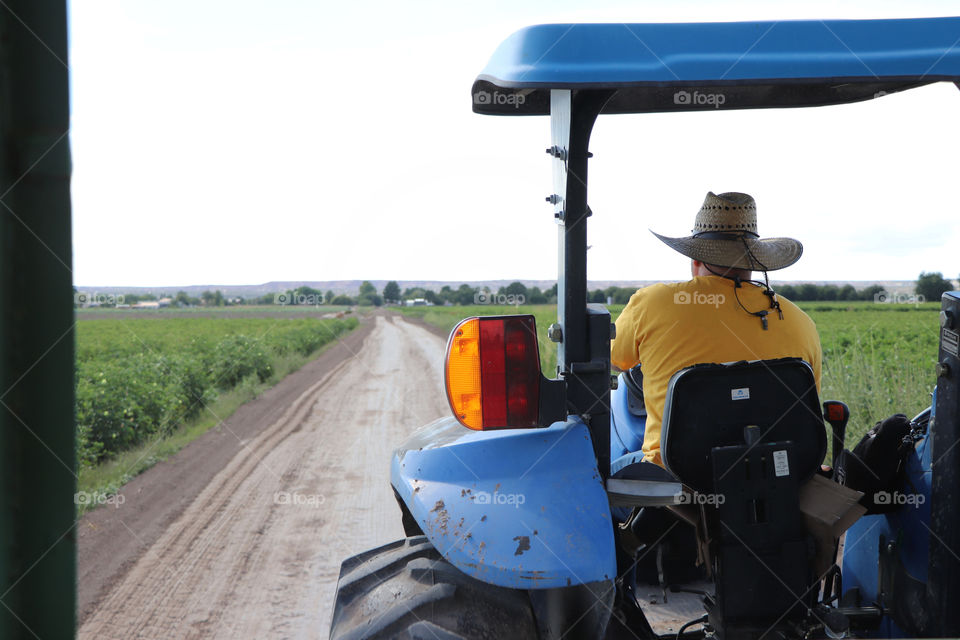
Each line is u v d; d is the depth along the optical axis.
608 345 1.71
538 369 1.58
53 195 0.91
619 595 2.15
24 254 0.90
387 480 7.25
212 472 7.99
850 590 2.43
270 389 16.31
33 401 0.91
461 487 1.67
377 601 1.67
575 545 1.52
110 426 9.04
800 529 1.87
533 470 1.64
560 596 1.58
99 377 11.08
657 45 1.57
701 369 1.87
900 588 2.14
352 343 31.08
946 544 1.87
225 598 4.36
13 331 0.90
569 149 1.64
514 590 1.65
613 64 1.55
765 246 2.42
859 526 2.40
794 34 1.59
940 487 1.90
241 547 5.31
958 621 1.86
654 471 1.69
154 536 5.64
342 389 15.62
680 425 1.89
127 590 4.52
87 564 5.02
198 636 3.85
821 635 1.87
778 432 1.89
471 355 1.56
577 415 1.71
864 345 9.29
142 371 13.35
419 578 1.69
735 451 1.84
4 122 0.89
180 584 4.60
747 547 1.85
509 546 1.53
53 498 0.92
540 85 1.54
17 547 0.92
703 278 2.26
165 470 8.13
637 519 2.28
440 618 1.59
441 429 2.07
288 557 5.06
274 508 6.34
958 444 1.84
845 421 2.30
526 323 1.57
